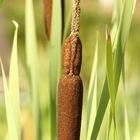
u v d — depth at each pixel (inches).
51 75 27.6
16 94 25.8
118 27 23.3
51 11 27.7
